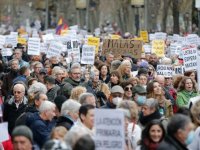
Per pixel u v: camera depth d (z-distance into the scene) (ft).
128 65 85.97
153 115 58.23
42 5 344.28
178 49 125.90
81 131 44.91
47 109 58.80
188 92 75.41
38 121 58.80
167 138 46.39
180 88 75.66
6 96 85.97
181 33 244.42
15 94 71.26
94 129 50.29
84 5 295.69
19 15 421.59
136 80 73.41
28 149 46.39
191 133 46.24
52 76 85.76
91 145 42.78
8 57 119.14
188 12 248.52
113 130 47.19
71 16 374.43
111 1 387.96
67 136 44.88
